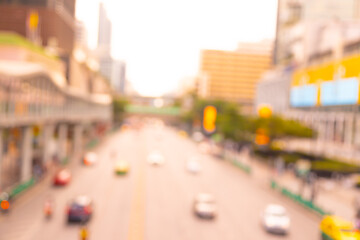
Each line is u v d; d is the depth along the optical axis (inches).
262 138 2923.2
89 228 1104.8
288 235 1138.7
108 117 5447.8
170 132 7106.3
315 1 5049.2
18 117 1339.8
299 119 3944.4
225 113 3560.5
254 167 2655.0
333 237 1013.2
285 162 2516.0
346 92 2965.1
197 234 1103.6
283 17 5103.3
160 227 1154.0
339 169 2181.3
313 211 1448.1
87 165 2385.6
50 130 2079.2
